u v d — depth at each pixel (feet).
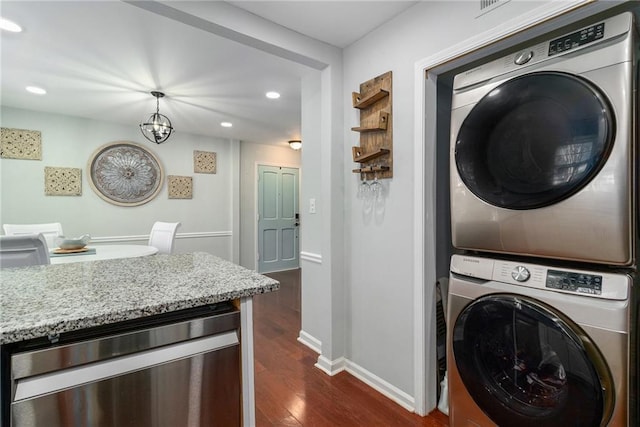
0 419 2.33
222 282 3.59
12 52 7.45
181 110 11.94
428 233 5.58
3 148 11.48
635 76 3.17
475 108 4.36
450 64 5.21
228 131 15.30
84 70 8.43
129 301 2.88
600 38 3.25
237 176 17.19
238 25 5.65
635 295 3.17
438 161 6.09
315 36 6.63
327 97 7.07
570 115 3.40
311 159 8.37
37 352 2.45
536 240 3.73
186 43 7.06
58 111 12.06
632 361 3.08
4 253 5.35
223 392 3.30
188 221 15.76
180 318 3.15
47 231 10.61
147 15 6.01
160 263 4.74
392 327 6.07
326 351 7.15
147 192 14.51
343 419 5.49
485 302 4.10
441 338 5.98
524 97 3.82
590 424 3.21
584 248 3.34
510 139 3.95
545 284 3.60
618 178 3.10
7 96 10.40
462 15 4.90
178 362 3.02
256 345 8.48
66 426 2.53
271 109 11.76
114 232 13.75
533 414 3.68
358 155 6.63
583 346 3.23
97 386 2.64
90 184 13.14
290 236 19.63
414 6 5.63
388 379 6.17
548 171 3.59
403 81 5.84
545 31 4.24
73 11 5.86
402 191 5.87
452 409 4.62
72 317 2.48
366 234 6.66
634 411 3.10
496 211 4.12
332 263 7.01
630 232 3.08
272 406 5.85
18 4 5.65
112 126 13.62
